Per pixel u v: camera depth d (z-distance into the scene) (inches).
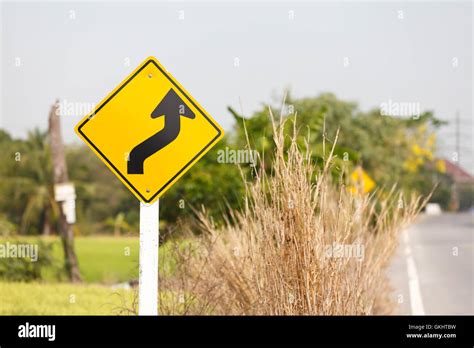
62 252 1381.6
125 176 489.7
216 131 494.6
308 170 531.2
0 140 3801.7
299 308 510.3
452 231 2326.5
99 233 3988.7
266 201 530.0
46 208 3668.8
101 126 490.6
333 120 2792.8
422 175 3735.2
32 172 3745.1
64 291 947.3
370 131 2974.9
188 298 573.6
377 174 2928.2
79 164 4232.3
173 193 1020.5
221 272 582.6
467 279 1189.1
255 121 900.0
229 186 966.4
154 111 492.7
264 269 526.0
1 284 1023.6
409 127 3198.8
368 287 582.6
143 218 486.6
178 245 586.6
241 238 605.9
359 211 593.0
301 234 510.6
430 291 1048.8
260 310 531.2
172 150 492.4
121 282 1042.7
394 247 641.0
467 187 5137.8
